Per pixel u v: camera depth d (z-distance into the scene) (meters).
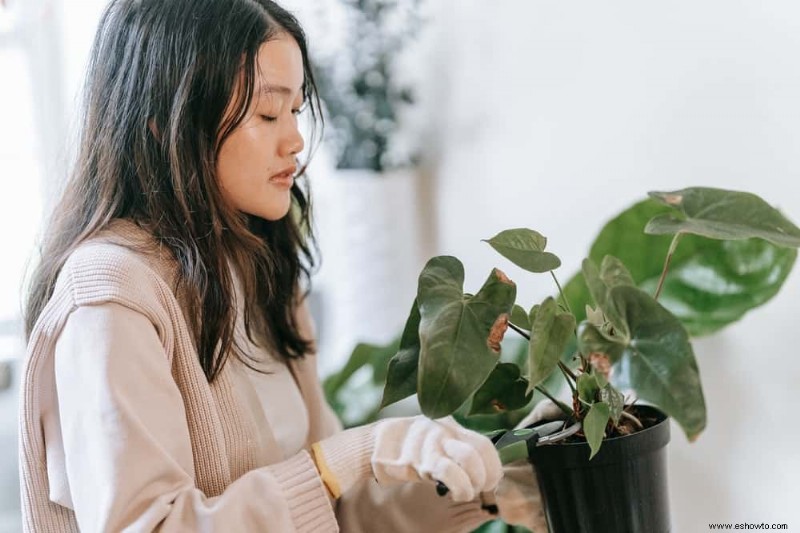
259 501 0.84
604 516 0.83
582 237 1.56
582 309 1.32
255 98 0.95
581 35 1.51
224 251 0.99
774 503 1.33
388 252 1.91
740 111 1.31
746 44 1.29
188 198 0.95
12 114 2.29
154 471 0.82
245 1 0.97
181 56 0.93
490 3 1.65
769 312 1.31
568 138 1.56
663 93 1.41
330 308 2.04
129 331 0.86
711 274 1.26
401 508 1.09
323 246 2.04
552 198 1.60
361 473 0.89
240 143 0.96
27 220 2.28
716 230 0.85
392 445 0.89
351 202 1.95
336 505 1.14
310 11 1.90
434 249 1.83
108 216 0.96
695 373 0.73
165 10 0.95
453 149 1.77
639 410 0.94
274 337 1.15
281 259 1.17
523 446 0.84
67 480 0.92
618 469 0.82
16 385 2.16
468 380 0.76
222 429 0.96
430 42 1.77
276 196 1.00
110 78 0.98
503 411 0.90
